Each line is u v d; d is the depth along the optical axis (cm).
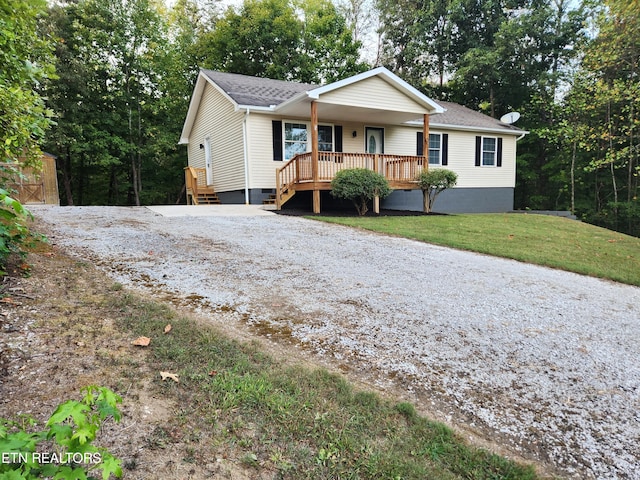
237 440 184
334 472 172
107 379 217
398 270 525
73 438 98
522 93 2150
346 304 391
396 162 1237
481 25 2228
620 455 205
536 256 664
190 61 2161
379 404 229
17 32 326
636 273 606
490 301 425
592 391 263
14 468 93
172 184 2283
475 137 1627
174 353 256
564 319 388
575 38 1941
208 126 1506
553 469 193
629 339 349
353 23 2741
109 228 677
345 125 1373
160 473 159
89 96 1752
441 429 211
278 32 2105
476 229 903
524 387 264
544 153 2081
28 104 347
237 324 330
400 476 173
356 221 916
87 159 1838
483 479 180
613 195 1877
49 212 830
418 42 2378
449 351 308
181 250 557
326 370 263
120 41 1806
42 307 295
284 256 563
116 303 328
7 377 205
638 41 1504
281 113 1231
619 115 1670
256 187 1227
